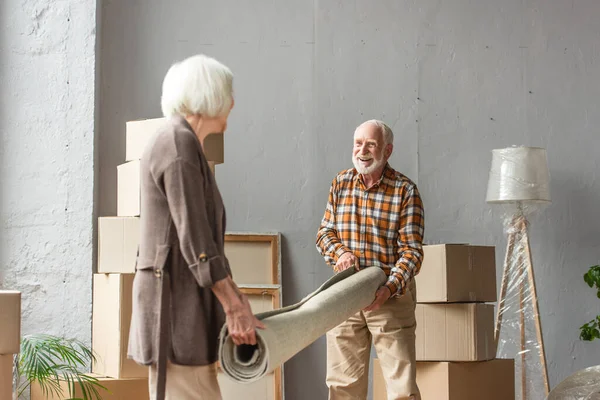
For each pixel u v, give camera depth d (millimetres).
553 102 5055
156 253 1984
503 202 4676
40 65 4273
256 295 4570
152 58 4676
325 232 3506
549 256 4984
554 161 5027
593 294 4980
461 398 3955
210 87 2068
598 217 5016
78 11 4336
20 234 4176
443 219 4902
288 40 4863
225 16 4809
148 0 4703
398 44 4953
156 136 2012
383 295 3213
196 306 1989
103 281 3773
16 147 4211
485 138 4977
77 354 4133
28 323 4137
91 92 4309
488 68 5020
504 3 5066
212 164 3711
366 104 4895
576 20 5117
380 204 3426
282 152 4812
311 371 4719
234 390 4398
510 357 4770
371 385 4750
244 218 4742
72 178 4242
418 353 4004
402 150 4902
